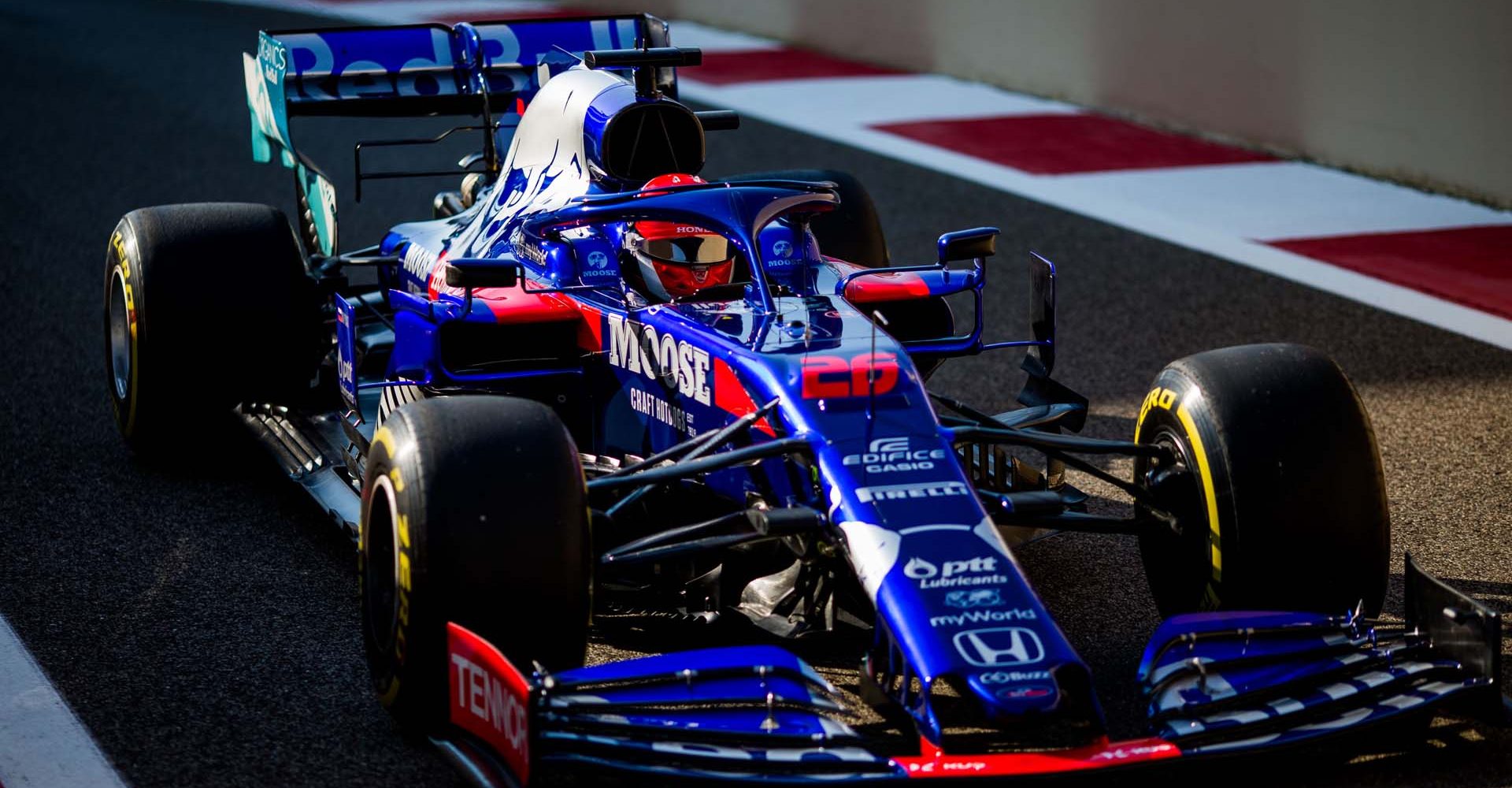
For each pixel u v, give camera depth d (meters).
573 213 18.86
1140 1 52.53
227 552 21.06
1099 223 40.34
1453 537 21.48
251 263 23.62
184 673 17.59
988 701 13.24
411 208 42.03
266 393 24.06
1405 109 44.06
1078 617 19.00
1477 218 40.66
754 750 13.42
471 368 18.88
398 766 15.54
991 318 32.66
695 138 20.81
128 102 57.56
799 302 18.28
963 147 49.53
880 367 16.25
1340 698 14.48
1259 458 16.19
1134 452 17.22
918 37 63.19
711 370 17.06
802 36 70.25
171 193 43.78
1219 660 14.74
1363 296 34.00
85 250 37.81
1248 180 45.06
